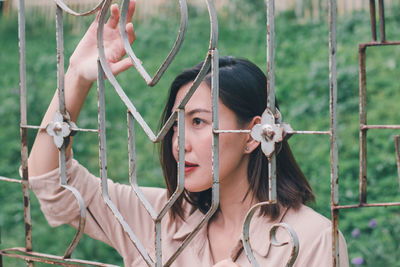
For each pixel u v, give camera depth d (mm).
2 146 7316
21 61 2012
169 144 2205
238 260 2072
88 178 2252
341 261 1967
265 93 2078
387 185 5266
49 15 13539
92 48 2057
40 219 5500
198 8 12469
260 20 11602
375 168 5488
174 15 12703
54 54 11031
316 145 6109
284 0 11562
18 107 8078
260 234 2057
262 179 2094
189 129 2010
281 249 2002
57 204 2195
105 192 1769
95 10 1759
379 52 8227
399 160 1824
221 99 1994
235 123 2014
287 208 2080
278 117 1522
